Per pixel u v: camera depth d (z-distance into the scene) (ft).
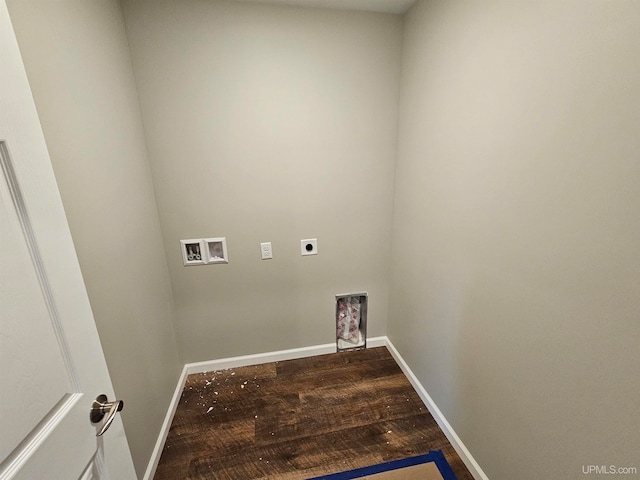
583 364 2.65
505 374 3.62
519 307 3.32
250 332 6.59
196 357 6.48
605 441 2.54
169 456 4.71
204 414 5.49
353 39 5.28
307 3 4.89
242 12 4.82
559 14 2.59
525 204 3.12
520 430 3.46
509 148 3.27
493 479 3.99
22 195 1.73
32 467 1.67
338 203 6.14
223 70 5.01
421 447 4.81
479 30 3.57
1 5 1.65
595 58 2.33
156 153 5.18
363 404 5.65
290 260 6.29
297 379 6.32
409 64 5.28
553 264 2.86
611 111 2.25
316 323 6.88
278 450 4.77
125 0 4.49
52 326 1.89
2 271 1.56
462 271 4.29
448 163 4.41
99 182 3.45
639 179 2.10
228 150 5.40
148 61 4.76
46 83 2.66
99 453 2.32
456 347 4.58
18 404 1.62
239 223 5.83
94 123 3.44
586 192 2.49
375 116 5.77
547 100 2.78
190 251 5.82
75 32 3.18
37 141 1.86
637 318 2.21
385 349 7.31
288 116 5.43
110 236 3.62
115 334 3.61
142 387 4.26
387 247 6.70
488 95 3.52
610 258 2.35
